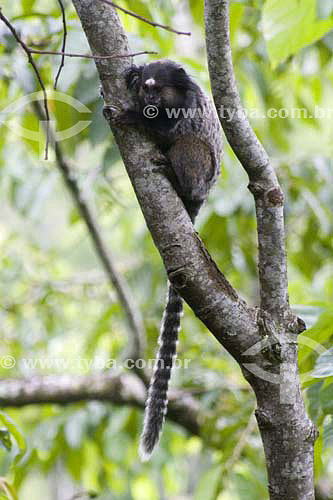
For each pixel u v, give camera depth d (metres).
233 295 5.11
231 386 9.84
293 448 5.07
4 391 9.95
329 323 5.50
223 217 10.05
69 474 10.79
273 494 5.13
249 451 9.10
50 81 9.22
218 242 10.37
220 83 4.99
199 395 10.20
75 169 10.24
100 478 11.47
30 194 10.98
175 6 10.69
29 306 11.70
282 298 5.16
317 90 11.41
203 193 7.97
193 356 10.70
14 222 13.54
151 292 11.04
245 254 10.83
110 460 11.12
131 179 5.39
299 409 5.10
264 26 6.64
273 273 5.15
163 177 5.31
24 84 8.55
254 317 5.12
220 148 8.49
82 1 5.37
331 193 10.30
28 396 9.98
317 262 11.19
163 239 5.18
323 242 11.14
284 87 11.45
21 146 10.88
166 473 12.15
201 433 9.85
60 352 12.30
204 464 11.72
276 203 5.10
